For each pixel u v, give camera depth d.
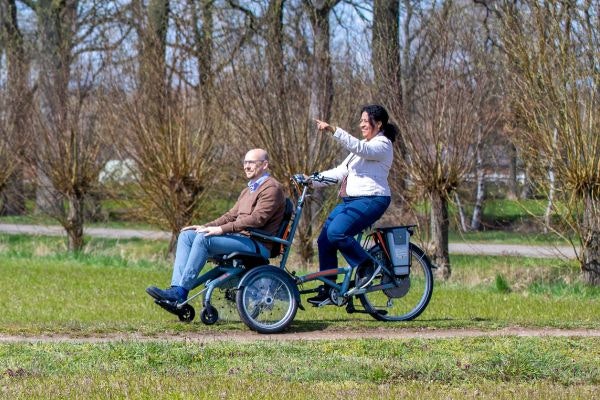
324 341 23.44
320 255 26.67
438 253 48.84
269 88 48.41
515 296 39.38
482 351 22.53
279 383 18.92
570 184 43.69
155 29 52.28
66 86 57.44
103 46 55.31
